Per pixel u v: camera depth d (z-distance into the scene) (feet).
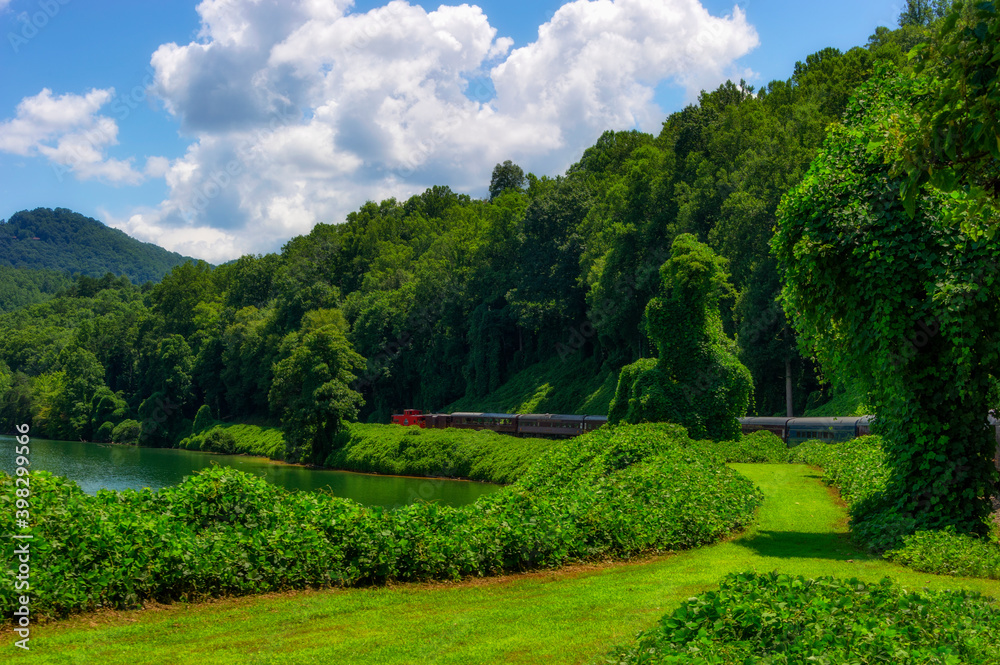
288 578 30.89
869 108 47.83
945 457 40.73
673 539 42.78
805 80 215.10
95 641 24.00
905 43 176.14
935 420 41.42
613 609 28.73
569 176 324.80
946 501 40.88
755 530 48.47
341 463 201.16
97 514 29.35
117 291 622.13
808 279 45.55
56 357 385.50
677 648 20.67
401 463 182.91
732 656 19.89
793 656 18.90
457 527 36.45
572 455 71.77
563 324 281.74
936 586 31.19
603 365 249.96
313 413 211.20
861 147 43.88
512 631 26.07
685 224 200.44
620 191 239.30
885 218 41.29
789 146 166.09
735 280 171.01
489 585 33.47
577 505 42.78
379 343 319.47
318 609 28.43
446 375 317.42
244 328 331.57
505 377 297.53
